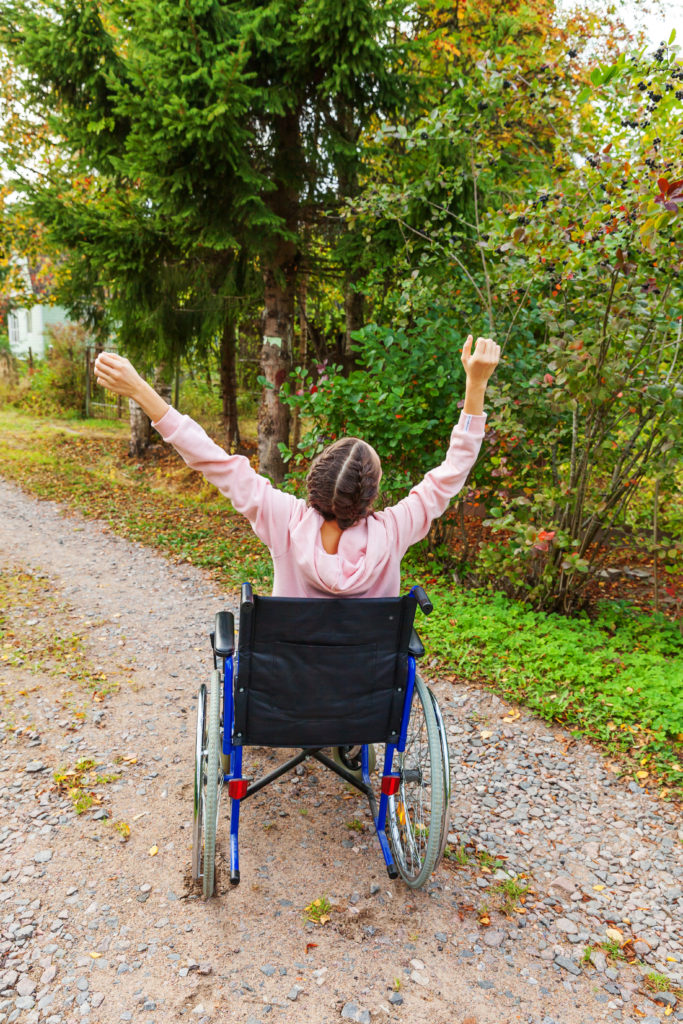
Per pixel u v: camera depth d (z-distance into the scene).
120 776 3.27
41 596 5.73
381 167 7.33
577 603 5.34
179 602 5.79
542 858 2.87
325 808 3.08
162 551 7.27
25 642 4.77
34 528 7.93
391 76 6.91
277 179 7.59
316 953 2.29
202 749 2.37
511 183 7.73
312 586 2.20
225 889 2.56
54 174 11.29
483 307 5.88
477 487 5.78
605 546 6.04
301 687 2.25
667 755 3.54
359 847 2.84
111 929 2.35
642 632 5.01
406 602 2.20
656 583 5.20
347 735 2.38
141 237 7.68
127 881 2.59
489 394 4.78
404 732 2.42
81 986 2.12
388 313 7.71
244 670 2.20
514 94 5.19
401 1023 2.04
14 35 7.99
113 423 16.72
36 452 12.59
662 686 4.05
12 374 19.80
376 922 2.44
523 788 3.35
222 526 8.23
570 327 4.43
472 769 3.49
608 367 4.18
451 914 2.50
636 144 4.30
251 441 12.95
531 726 3.87
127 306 8.55
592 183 4.43
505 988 2.20
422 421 5.50
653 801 3.26
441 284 6.36
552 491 4.70
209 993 2.12
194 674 4.44
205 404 14.51
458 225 6.62
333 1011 2.07
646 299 4.30
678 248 4.05
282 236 7.36
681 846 2.97
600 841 2.99
